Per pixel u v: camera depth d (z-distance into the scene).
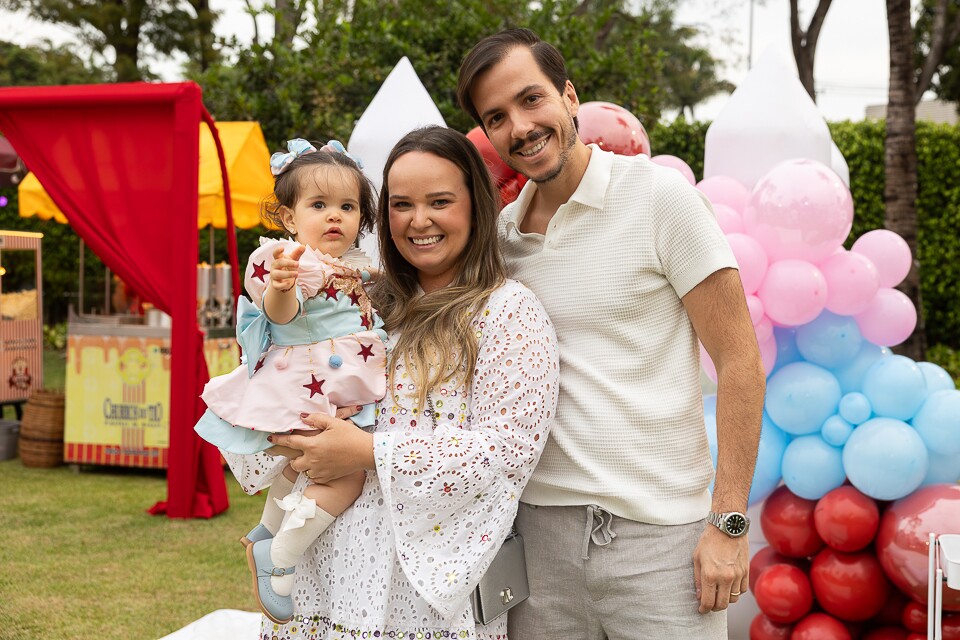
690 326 2.05
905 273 3.32
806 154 3.60
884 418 3.08
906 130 7.66
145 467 6.46
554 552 2.04
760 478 3.21
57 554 4.73
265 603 1.99
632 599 1.98
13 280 12.04
